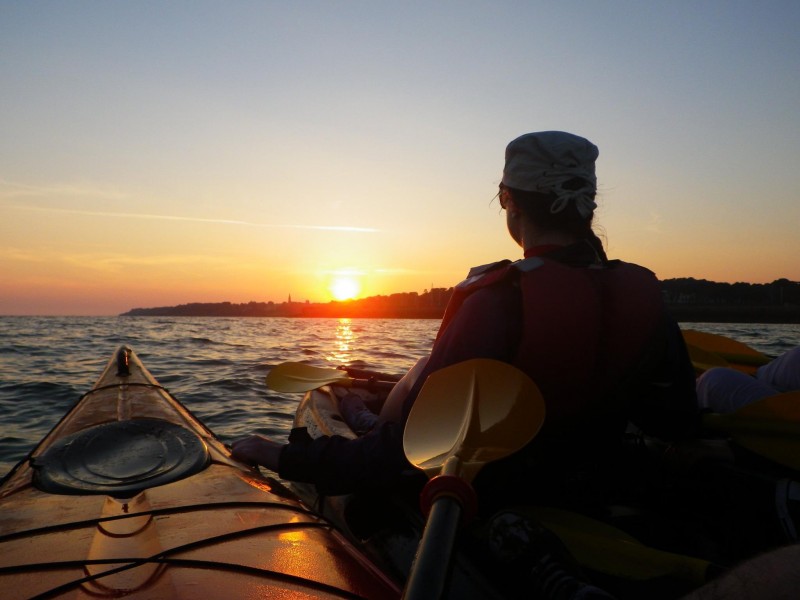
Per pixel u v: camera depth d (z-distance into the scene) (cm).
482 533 134
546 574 111
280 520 142
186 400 624
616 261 146
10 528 129
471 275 147
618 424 146
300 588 110
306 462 149
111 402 291
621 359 134
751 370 287
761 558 60
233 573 112
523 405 125
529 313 132
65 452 176
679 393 154
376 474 140
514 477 141
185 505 146
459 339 138
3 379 801
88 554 117
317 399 288
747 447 170
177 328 3108
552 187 142
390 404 182
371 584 119
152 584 106
